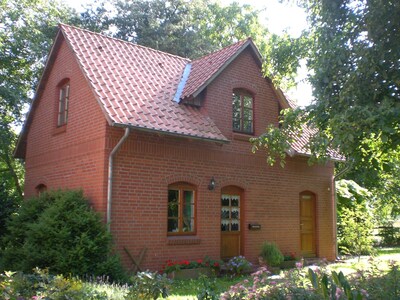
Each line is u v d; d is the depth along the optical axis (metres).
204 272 12.41
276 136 11.79
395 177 19.59
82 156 12.55
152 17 30.80
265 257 13.96
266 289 6.13
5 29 20.78
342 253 18.55
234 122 14.80
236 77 14.97
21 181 24.34
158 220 12.24
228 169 14.12
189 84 14.46
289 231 15.67
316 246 16.75
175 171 12.77
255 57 15.59
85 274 10.14
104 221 11.27
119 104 11.78
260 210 14.88
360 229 16.58
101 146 11.71
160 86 14.06
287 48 13.16
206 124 13.33
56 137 14.28
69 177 13.12
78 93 13.30
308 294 5.62
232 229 14.25
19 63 21.64
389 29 9.56
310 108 10.68
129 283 10.41
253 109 15.39
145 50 15.81
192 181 13.12
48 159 14.66
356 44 10.08
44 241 10.72
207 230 13.32
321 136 10.25
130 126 11.05
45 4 22.50
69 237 10.52
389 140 10.36
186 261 12.40
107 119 11.05
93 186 11.84
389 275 6.69
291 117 11.25
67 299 6.20
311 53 12.51
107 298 6.92
